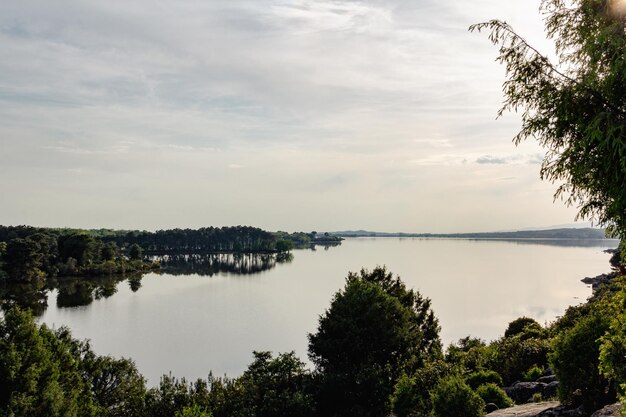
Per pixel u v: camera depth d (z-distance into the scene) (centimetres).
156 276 16050
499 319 8062
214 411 3066
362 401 3158
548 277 14738
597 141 969
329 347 3550
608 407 1448
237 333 7831
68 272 14825
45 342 3191
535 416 1708
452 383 1892
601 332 1619
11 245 12512
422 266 19525
